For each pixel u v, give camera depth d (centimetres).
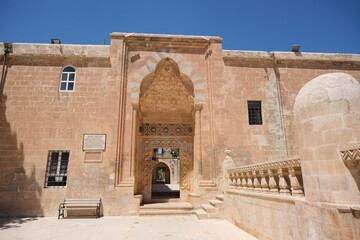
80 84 1075
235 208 726
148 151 1233
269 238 498
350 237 302
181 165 1227
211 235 619
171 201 1179
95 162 992
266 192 534
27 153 977
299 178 430
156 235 634
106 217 912
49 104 1038
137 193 1170
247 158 1070
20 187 944
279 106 1148
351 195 315
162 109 1291
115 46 1127
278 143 1103
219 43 1189
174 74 1214
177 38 1162
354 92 342
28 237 621
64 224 786
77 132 1020
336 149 333
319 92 365
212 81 1134
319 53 1223
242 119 1112
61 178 989
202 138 1073
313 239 355
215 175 1030
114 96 1070
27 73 1061
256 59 1191
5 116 1005
